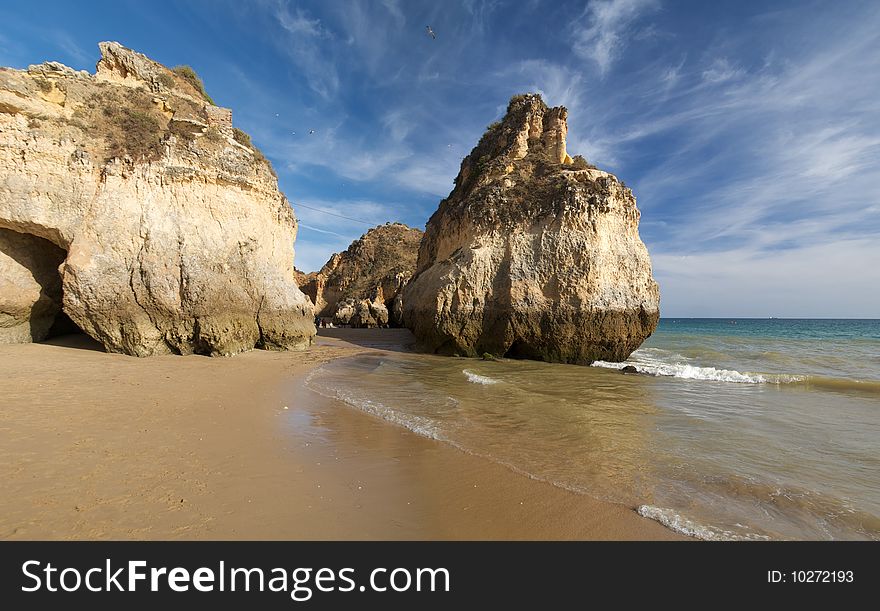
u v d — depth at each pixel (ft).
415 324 85.05
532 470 22.31
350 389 41.73
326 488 19.25
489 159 93.97
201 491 17.85
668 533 16.60
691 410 36.40
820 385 50.21
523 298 67.87
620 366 64.44
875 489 20.67
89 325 46.21
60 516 15.12
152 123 52.90
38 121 45.29
